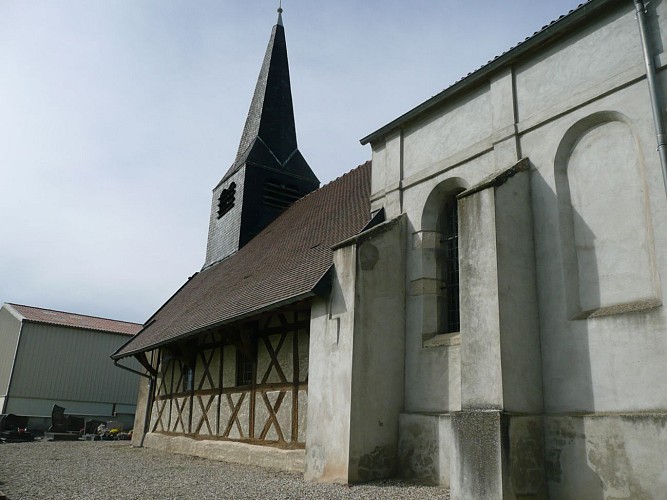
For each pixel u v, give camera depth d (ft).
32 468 34.24
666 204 20.38
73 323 103.04
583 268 23.25
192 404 45.06
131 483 27.30
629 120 22.36
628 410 20.25
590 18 24.52
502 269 23.43
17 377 92.94
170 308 57.72
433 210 30.89
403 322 29.99
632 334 20.65
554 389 22.74
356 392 27.37
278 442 33.53
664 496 18.49
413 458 27.22
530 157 25.82
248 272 44.60
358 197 41.60
